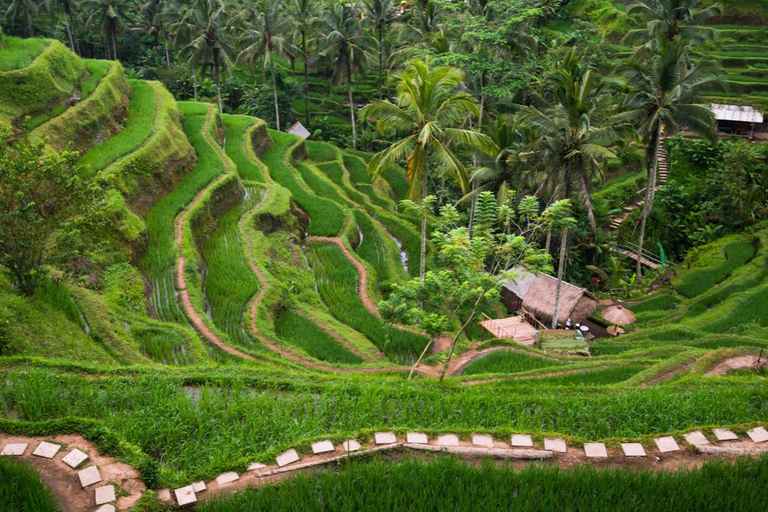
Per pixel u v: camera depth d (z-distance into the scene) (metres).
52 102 30.72
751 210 41.09
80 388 12.47
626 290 35.94
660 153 49.66
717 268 35.81
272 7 54.47
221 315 23.69
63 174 16.95
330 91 68.94
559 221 17.64
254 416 11.90
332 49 55.81
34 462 9.66
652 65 33.00
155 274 25.36
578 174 27.05
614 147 45.25
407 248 36.84
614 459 10.92
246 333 22.70
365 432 11.28
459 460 10.65
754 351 19.27
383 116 24.66
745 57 55.56
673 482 9.70
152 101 38.78
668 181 46.72
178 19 53.53
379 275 32.28
